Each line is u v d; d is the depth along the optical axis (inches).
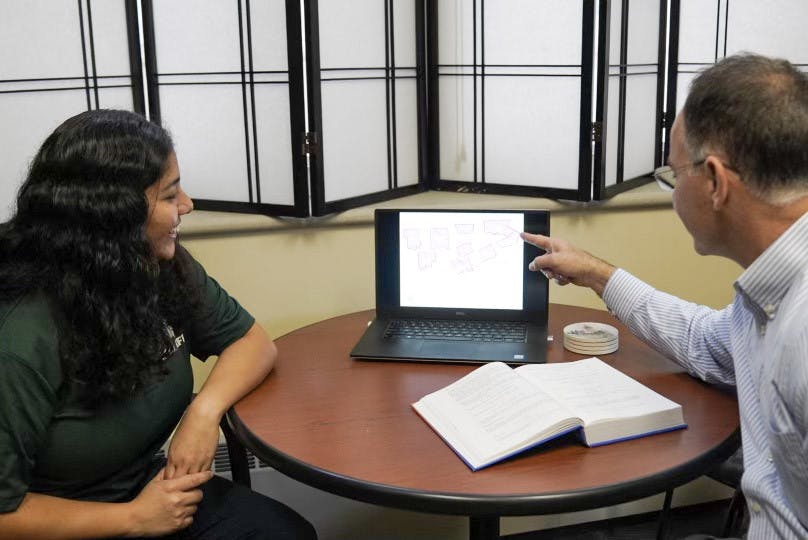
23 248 45.8
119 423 48.5
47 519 44.9
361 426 50.0
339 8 80.0
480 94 89.3
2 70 75.7
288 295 84.4
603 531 87.3
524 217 64.3
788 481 38.1
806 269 38.0
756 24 91.9
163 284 53.7
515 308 65.3
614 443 47.1
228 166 83.5
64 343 44.8
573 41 82.4
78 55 79.8
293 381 57.4
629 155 90.4
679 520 88.4
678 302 57.2
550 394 49.9
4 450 42.9
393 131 88.1
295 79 77.6
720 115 39.0
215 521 54.3
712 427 48.8
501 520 85.2
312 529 56.0
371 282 86.3
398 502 42.2
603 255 90.4
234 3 79.3
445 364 59.2
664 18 91.9
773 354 38.5
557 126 85.5
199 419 52.0
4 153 77.2
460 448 46.1
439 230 65.8
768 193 38.5
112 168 45.1
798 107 37.4
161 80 84.0
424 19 89.4
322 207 81.1
